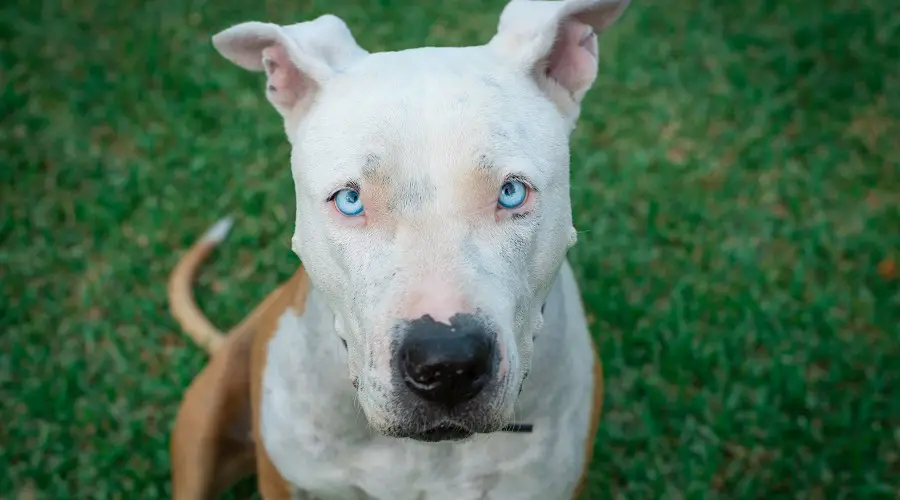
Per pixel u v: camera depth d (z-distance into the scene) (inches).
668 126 46.3
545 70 24.4
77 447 34.1
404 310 20.2
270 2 54.7
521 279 21.8
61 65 49.8
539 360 24.5
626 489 33.1
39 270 38.9
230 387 30.5
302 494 27.8
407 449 25.5
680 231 40.3
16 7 53.5
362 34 51.8
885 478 32.7
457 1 54.4
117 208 41.0
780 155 44.4
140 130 45.9
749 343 36.3
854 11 53.2
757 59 50.3
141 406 35.4
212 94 48.0
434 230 21.1
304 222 23.1
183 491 31.0
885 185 43.0
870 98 47.5
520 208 21.8
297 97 25.0
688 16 53.3
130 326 37.5
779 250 40.1
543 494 26.1
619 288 38.0
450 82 22.0
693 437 33.8
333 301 23.1
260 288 38.7
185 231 40.7
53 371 35.8
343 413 25.3
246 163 43.9
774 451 33.6
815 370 35.8
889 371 34.9
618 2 23.9
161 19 53.1
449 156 21.2
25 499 32.8
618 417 34.7
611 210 41.1
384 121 21.5
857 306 37.3
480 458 25.4
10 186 42.4
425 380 19.9
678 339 35.7
